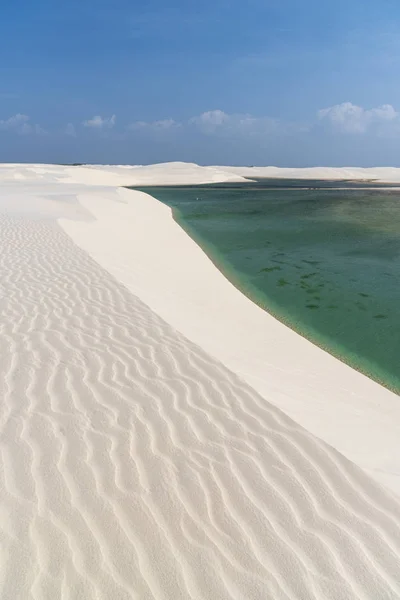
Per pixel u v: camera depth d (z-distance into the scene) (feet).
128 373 15.38
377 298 31.78
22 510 9.02
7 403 12.93
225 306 28.68
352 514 9.59
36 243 36.96
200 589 7.77
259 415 13.24
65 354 16.57
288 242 53.31
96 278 27.78
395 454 12.82
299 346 23.03
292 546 8.73
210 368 16.24
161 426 12.32
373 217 75.05
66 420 12.26
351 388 18.39
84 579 7.74
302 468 10.94
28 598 7.30
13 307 21.59
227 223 68.39
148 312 22.25
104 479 10.10
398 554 8.67
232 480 10.38
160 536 8.74
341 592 7.88
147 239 48.55
